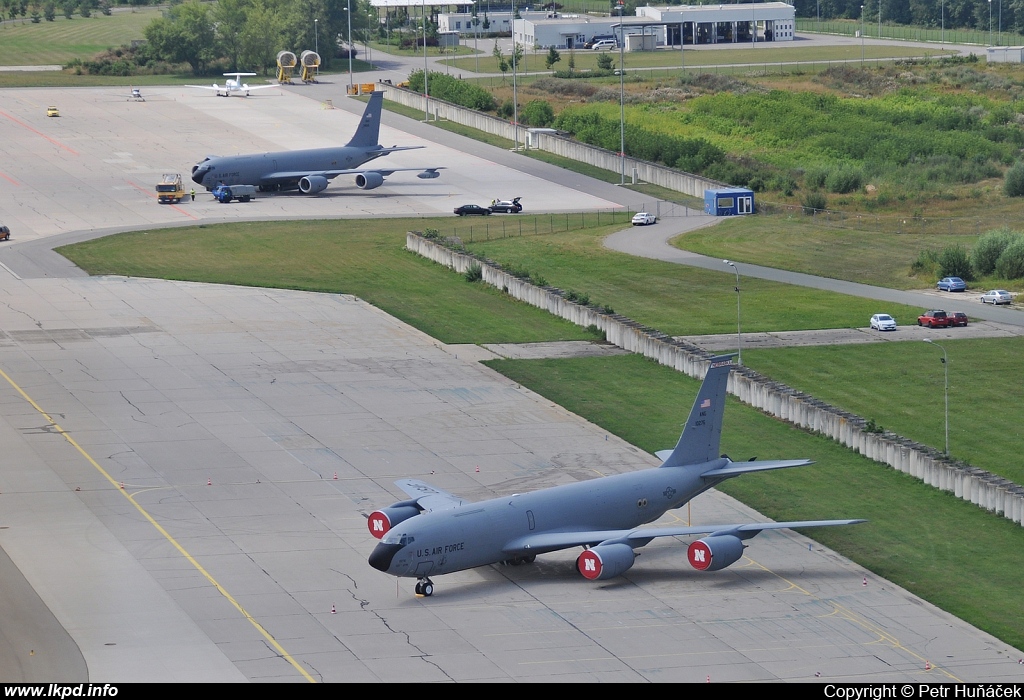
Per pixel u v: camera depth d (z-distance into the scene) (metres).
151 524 154.50
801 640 128.50
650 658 123.19
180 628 127.38
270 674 117.69
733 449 185.25
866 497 169.38
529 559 148.12
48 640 124.12
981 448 185.75
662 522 160.62
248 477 170.88
